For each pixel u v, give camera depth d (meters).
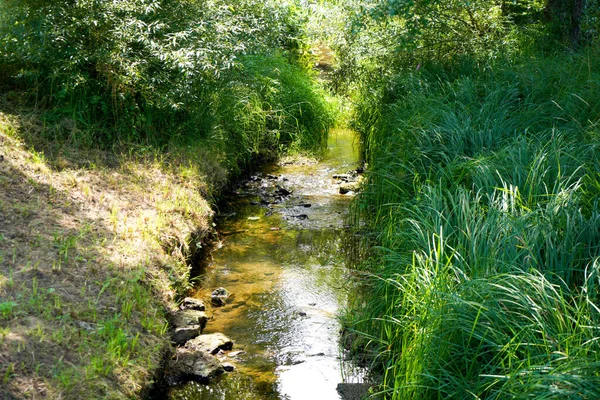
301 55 14.75
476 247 4.80
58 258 5.25
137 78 7.69
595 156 5.74
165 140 8.45
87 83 8.02
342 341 5.33
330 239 7.50
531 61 8.77
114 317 4.75
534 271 4.27
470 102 7.75
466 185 6.16
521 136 6.39
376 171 7.71
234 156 9.52
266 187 9.31
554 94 7.58
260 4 10.55
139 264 5.58
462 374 4.14
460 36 10.52
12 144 6.95
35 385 3.87
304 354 5.21
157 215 6.60
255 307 5.93
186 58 7.80
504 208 5.01
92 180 6.89
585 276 4.17
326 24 12.16
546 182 5.55
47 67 7.97
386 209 7.07
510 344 3.88
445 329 4.19
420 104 8.25
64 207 6.15
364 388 4.76
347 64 12.82
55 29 7.74
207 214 7.38
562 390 3.33
